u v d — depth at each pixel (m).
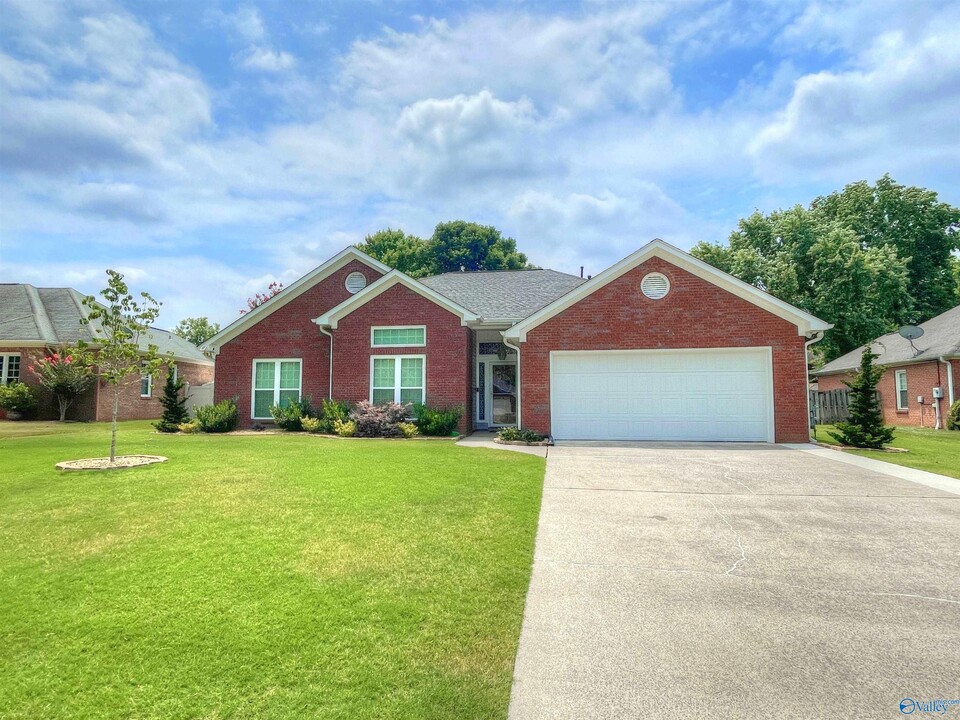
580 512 6.62
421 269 45.84
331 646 3.36
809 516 6.49
